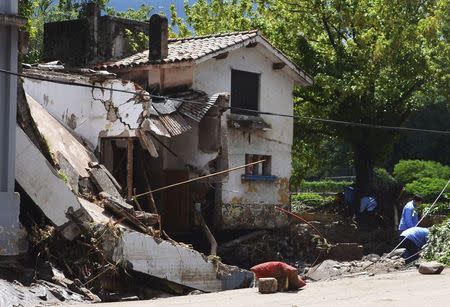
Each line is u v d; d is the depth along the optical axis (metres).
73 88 22.05
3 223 16.14
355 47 30.38
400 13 30.03
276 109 27.09
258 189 26.25
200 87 24.39
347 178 58.88
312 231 26.33
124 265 17.06
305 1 30.88
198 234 23.92
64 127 21.67
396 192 32.41
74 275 16.72
